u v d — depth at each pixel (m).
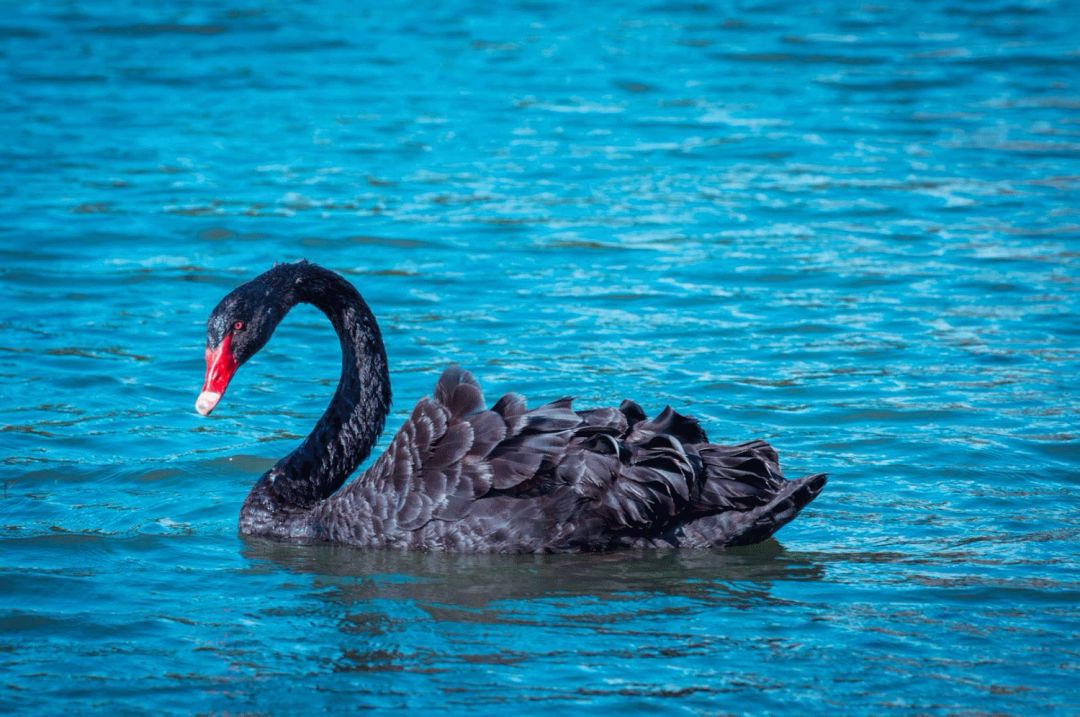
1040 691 8.02
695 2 35.78
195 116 26.16
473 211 20.88
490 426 10.44
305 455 11.49
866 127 25.64
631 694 8.02
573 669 8.36
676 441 10.18
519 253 19.06
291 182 22.30
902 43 31.81
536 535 10.33
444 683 8.19
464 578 9.98
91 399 14.10
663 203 21.28
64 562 10.32
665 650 8.62
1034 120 25.91
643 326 16.36
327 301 11.65
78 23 33.03
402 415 13.79
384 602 9.51
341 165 23.27
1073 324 16.16
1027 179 22.38
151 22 33.25
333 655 8.61
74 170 22.72
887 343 15.67
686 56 30.66
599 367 14.98
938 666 8.35
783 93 27.94
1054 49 31.06
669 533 10.37
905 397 13.99
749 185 22.23
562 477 10.27
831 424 13.35
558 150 24.16
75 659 8.58
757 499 10.20
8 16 33.44
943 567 10.04
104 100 27.06
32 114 25.95
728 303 17.16
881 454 12.58
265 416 13.90
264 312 11.17
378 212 20.81
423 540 10.53
